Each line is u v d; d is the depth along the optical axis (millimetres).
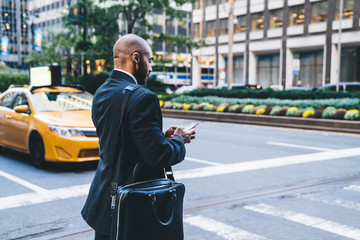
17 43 99250
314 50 44844
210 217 4863
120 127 2037
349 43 40500
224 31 53094
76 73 33875
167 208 2039
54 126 7305
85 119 7641
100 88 2268
